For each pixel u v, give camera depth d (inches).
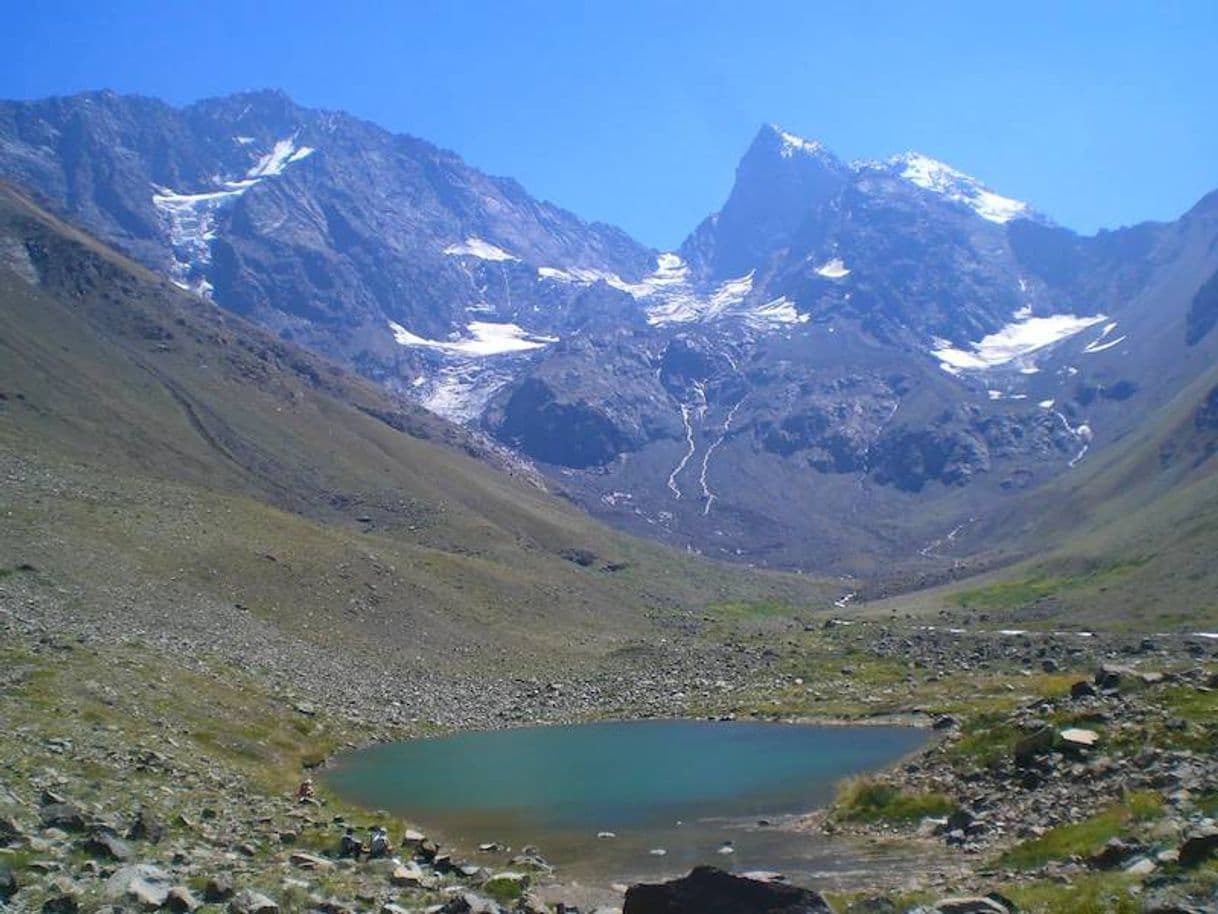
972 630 7012.8
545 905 1222.3
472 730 3567.9
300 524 6122.1
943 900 1080.2
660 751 2952.8
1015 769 1766.7
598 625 6683.1
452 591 6112.2
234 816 1579.7
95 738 1903.3
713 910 992.2
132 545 4667.8
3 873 994.7
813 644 6373.0
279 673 3708.2
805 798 2156.7
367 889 1206.3
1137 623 6481.3
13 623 2918.3
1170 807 1316.4
